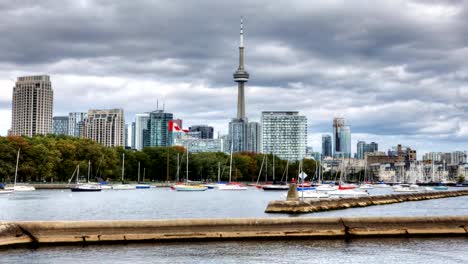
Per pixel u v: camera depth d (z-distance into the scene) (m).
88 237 62.78
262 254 59.50
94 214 122.25
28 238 61.53
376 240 68.19
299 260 57.16
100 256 57.34
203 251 60.34
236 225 66.75
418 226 71.12
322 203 122.44
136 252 59.38
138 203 167.62
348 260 57.47
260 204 162.88
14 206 149.25
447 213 127.44
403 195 185.25
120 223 63.97
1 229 60.38
